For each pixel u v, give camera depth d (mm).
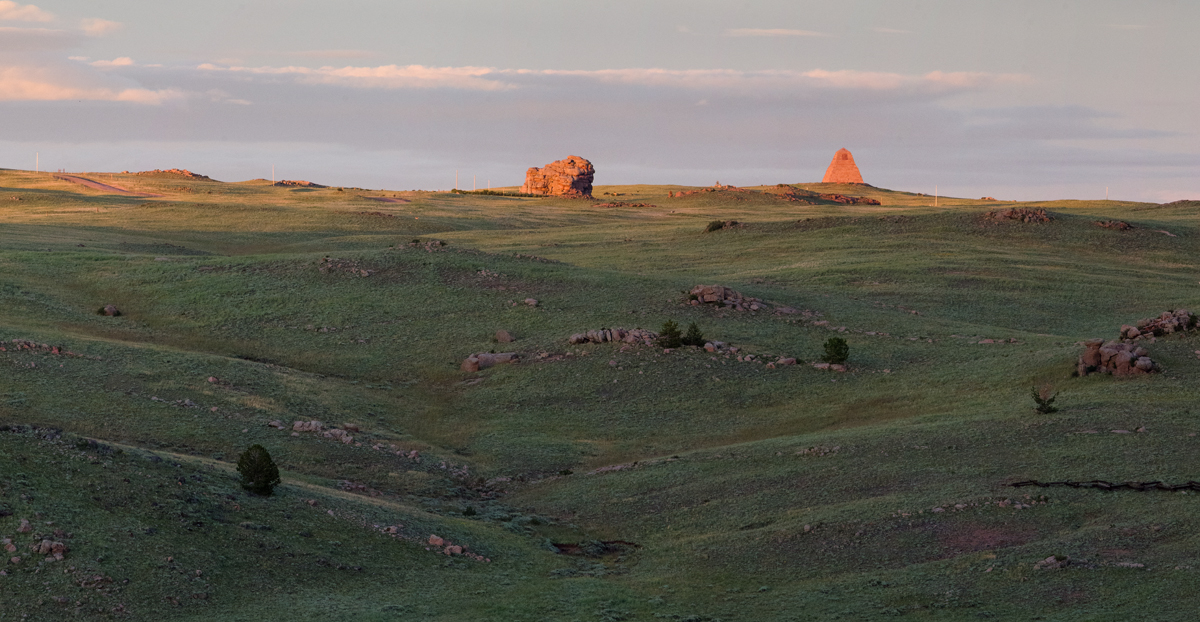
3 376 64688
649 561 42906
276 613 32625
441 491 55031
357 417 69625
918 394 69625
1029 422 55656
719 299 100188
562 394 75562
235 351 88625
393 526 43156
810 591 36656
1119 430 52031
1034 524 40719
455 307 101312
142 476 40656
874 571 38281
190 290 107312
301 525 40781
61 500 36438
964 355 80938
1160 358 68438
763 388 74688
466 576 39156
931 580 36344
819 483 49969
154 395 65688
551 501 53531
